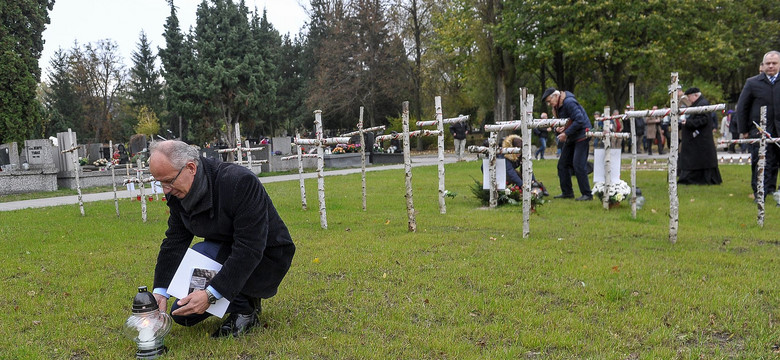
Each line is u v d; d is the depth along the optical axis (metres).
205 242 3.28
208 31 37.75
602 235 6.03
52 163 15.52
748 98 8.46
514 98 40.69
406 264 4.86
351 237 6.19
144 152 21.38
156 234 6.82
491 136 8.10
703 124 10.43
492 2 28.75
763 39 33.81
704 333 3.20
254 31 50.78
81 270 5.01
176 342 3.21
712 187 10.27
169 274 3.30
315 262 5.04
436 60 38.16
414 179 14.03
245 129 47.25
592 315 3.53
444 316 3.59
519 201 8.59
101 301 4.06
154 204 10.35
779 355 2.85
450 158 27.77
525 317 3.48
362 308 3.76
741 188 9.99
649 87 36.28
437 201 9.51
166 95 39.00
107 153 24.36
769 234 5.88
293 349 3.08
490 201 8.29
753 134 8.51
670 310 3.54
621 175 13.23
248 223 3.02
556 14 26.34
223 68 36.84
